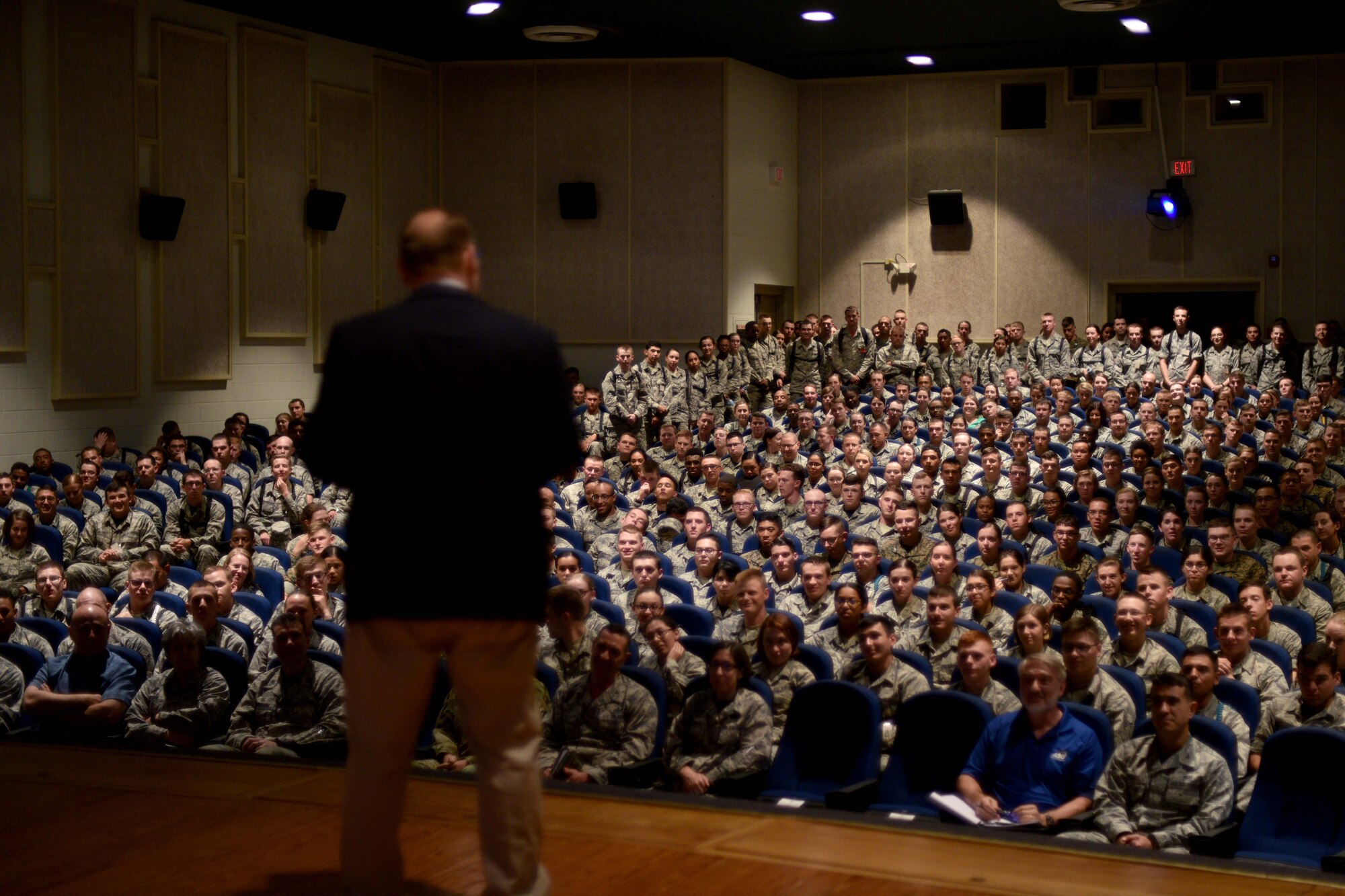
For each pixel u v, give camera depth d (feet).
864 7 43.06
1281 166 51.49
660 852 8.34
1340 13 44.37
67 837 8.64
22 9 37.50
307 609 17.89
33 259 37.99
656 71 51.16
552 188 51.85
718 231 51.19
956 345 49.01
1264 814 14.37
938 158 54.54
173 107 41.96
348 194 48.21
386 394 6.26
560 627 19.80
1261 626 20.45
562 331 52.16
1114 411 40.16
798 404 45.80
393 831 6.65
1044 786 15.15
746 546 29.07
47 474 36.63
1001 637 21.59
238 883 7.77
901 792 16.03
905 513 28.22
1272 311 51.80
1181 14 44.45
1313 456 32.40
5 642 20.44
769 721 17.08
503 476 6.35
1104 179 53.16
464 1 42.27
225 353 43.91
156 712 18.21
